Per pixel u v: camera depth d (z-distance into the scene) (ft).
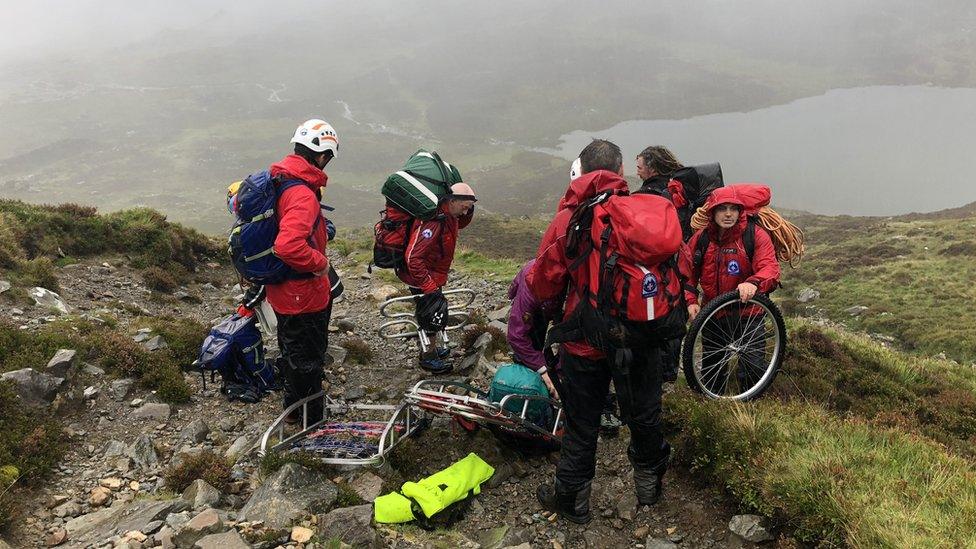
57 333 26.03
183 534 14.51
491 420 18.51
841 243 331.36
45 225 45.78
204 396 24.70
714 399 20.40
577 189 14.71
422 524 16.20
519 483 18.72
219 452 20.66
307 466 18.02
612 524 16.96
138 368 25.00
